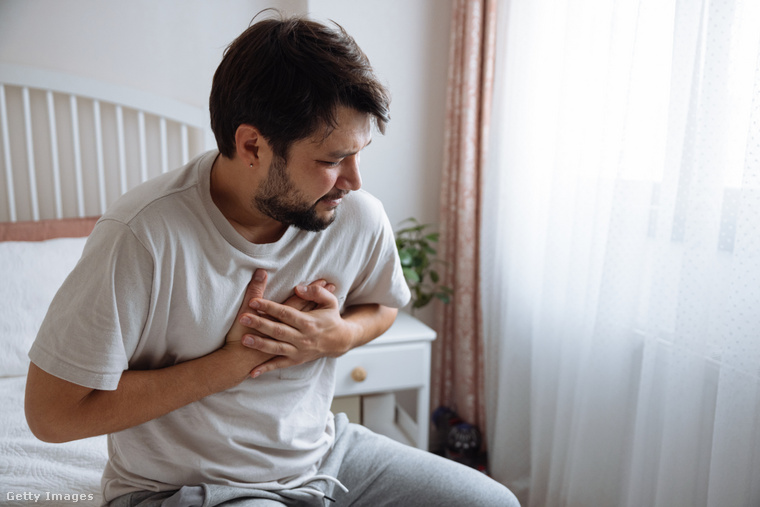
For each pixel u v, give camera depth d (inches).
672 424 45.1
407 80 73.5
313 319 34.7
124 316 28.8
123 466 34.9
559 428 57.2
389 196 76.0
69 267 57.8
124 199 30.6
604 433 52.3
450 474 40.9
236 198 31.9
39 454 42.5
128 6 67.1
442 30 73.5
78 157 67.1
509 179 64.6
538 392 60.6
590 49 52.2
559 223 57.1
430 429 79.8
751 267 39.6
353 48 28.7
